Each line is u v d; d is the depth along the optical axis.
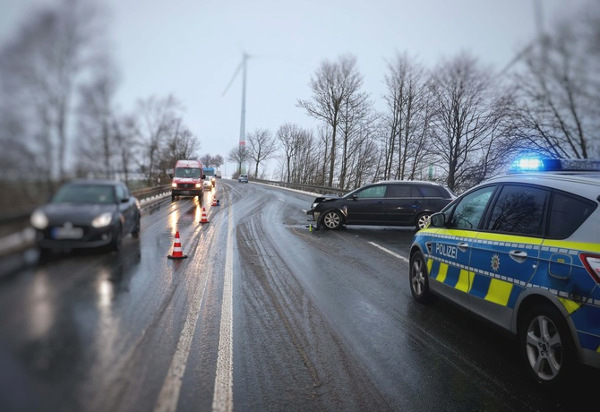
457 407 2.94
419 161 30.66
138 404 2.59
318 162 64.94
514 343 4.17
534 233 3.56
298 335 4.18
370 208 12.62
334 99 40.44
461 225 4.79
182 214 15.62
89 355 2.84
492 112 21.00
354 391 3.11
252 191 36.91
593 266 2.87
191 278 6.09
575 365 2.95
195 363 3.39
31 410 2.20
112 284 4.58
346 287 6.15
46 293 2.78
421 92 30.69
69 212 4.35
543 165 4.25
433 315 4.98
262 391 3.03
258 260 7.78
